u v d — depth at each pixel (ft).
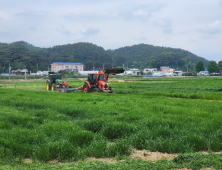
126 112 41.70
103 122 33.78
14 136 27.50
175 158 20.57
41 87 146.00
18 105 52.80
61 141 25.88
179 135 28.45
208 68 524.52
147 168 18.12
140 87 138.41
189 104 55.16
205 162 18.51
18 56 565.12
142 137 27.76
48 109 46.52
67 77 371.35
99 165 19.54
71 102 56.13
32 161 22.88
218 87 128.26
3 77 333.21
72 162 22.71
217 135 27.78
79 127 32.86
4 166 20.98
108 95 81.87
